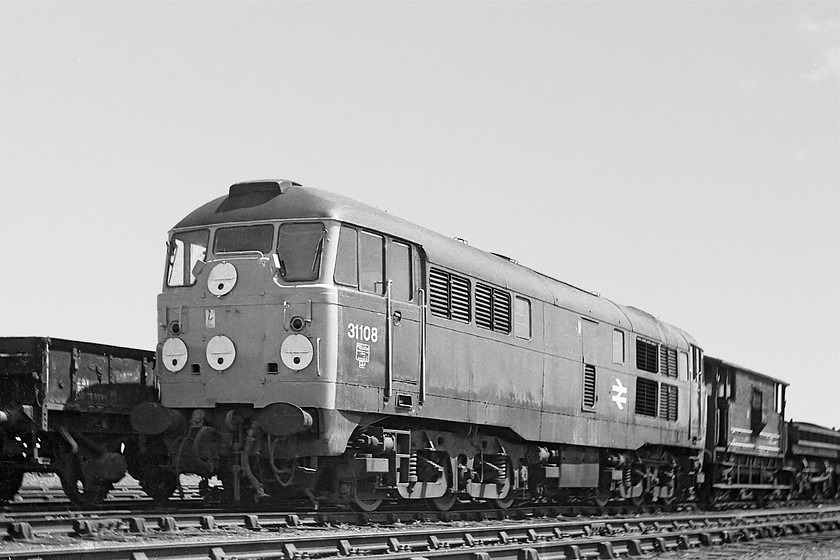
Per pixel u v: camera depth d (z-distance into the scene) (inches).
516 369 747.4
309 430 572.7
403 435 640.4
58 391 587.2
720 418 1155.9
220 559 435.5
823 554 675.4
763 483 1316.4
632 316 969.5
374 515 619.8
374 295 605.3
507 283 744.3
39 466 601.9
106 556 398.0
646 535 660.1
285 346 574.9
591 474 873.5
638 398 949.2
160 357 603.2
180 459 603.5
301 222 589.0
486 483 728.3
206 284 595.8
